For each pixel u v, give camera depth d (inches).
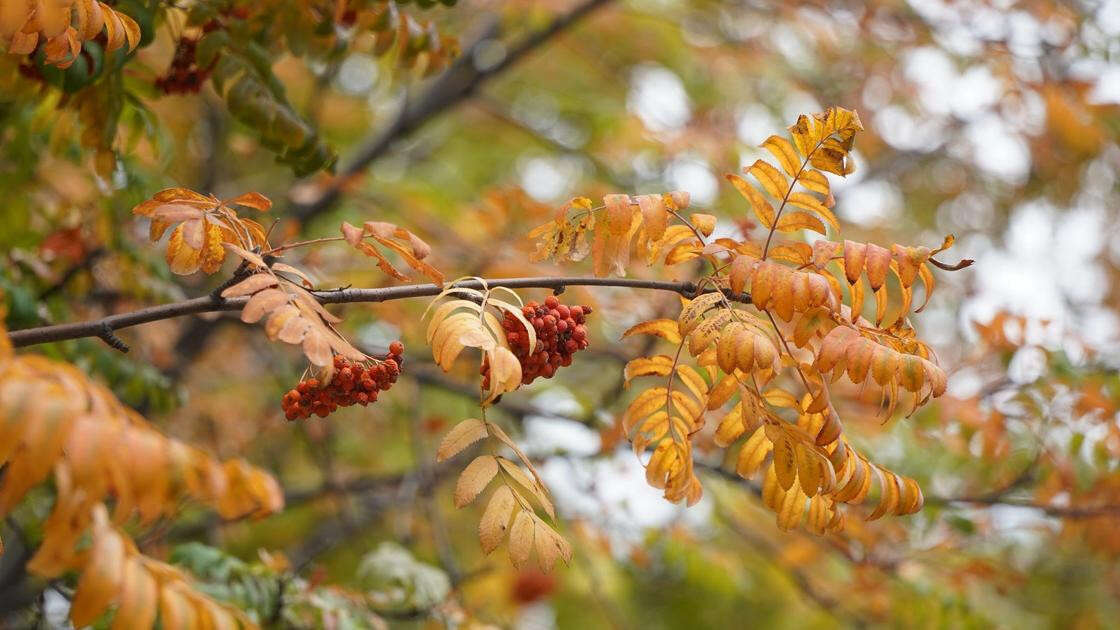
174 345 269.3
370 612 172.7
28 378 73.6
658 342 226.4
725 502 261.6
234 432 294.2
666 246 116.5
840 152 111.0
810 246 113.5
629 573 315.0
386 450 332.8
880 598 247.8
